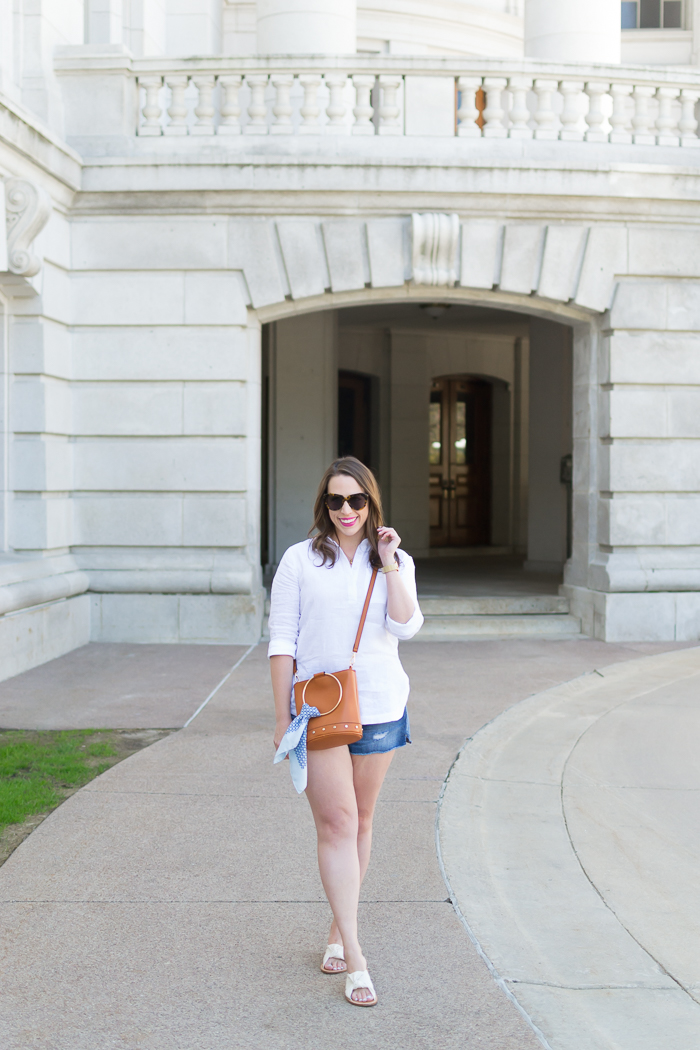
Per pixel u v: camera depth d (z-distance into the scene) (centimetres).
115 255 999
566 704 741
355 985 302
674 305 1041
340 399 1877
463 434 2003
